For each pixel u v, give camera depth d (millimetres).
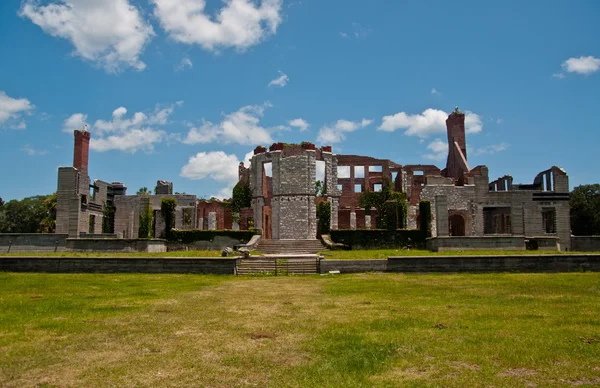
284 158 53562
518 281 20969
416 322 12344
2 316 13492
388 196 58625
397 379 8070
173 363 9133
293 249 40531
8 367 8922
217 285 21156
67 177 53625
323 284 21141
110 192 66000
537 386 7680
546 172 54562
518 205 51781
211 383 8055
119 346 10344
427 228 41312
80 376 8438
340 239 41844
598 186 76000
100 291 18953
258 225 55875
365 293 17922
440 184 52719
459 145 69125
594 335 10695
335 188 57156
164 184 73688
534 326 11672
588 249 48344
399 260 25578
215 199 65875
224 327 12109
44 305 15344
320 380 8078
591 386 7656
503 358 9086
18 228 84562
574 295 16672
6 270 26922
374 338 10750
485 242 36969
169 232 43469
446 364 8836
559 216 51656
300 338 10891
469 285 19906
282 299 16750
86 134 60094
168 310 14547
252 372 8570
